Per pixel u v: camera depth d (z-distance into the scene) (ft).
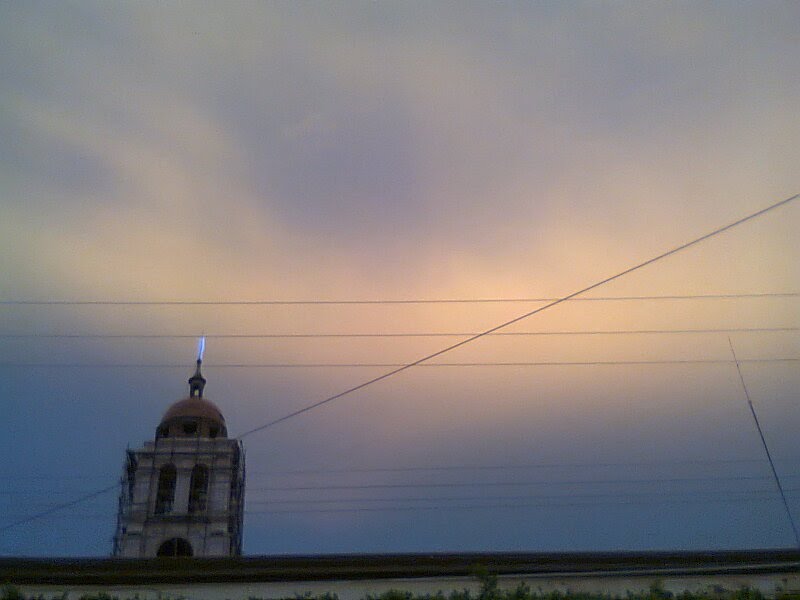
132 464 157.48
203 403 175.63
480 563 68.59
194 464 157.99
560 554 69.92
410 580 67.26
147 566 68.13
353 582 67.15
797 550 71.97
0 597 64.13
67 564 67.77
